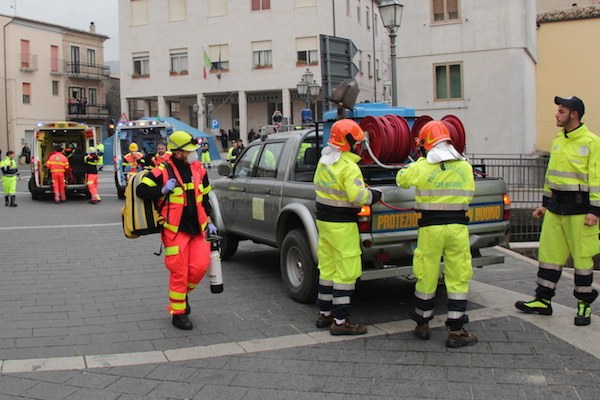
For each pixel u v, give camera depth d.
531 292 7.35
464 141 7.02
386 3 13.28
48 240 11.58
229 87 40.69
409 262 6.39
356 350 5.39
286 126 10.06
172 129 21.83
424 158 5.55
